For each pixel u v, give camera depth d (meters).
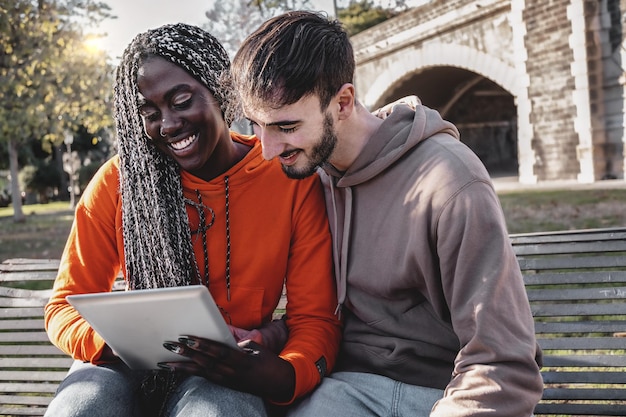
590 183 13.80
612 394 2.09
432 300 1.73
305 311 1.98
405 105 1.87
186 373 1.72
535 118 15.55
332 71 1.68
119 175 1.95
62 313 1.92
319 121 1.69
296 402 1.86
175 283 1.91
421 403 1.73
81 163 32.53
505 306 1.56
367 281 1.84
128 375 1.87
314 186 2.04
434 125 1.80
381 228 1.80
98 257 2.01
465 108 26.70
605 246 2.22
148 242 1.92
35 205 34.31
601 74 14.09
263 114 1.66
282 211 1.99
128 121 1.90
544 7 14.91
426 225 1.68
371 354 1.87
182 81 1.82
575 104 14.48
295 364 1.79
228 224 1.97
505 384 1.50
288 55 1.63
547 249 2.28
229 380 1.69
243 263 1.98
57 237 13.79
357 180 1.83
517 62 15.80
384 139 1.80
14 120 13.48
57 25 11.35
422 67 18.50
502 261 1.58
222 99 1.88
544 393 2.14
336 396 1.79
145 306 1.54
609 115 14.02
